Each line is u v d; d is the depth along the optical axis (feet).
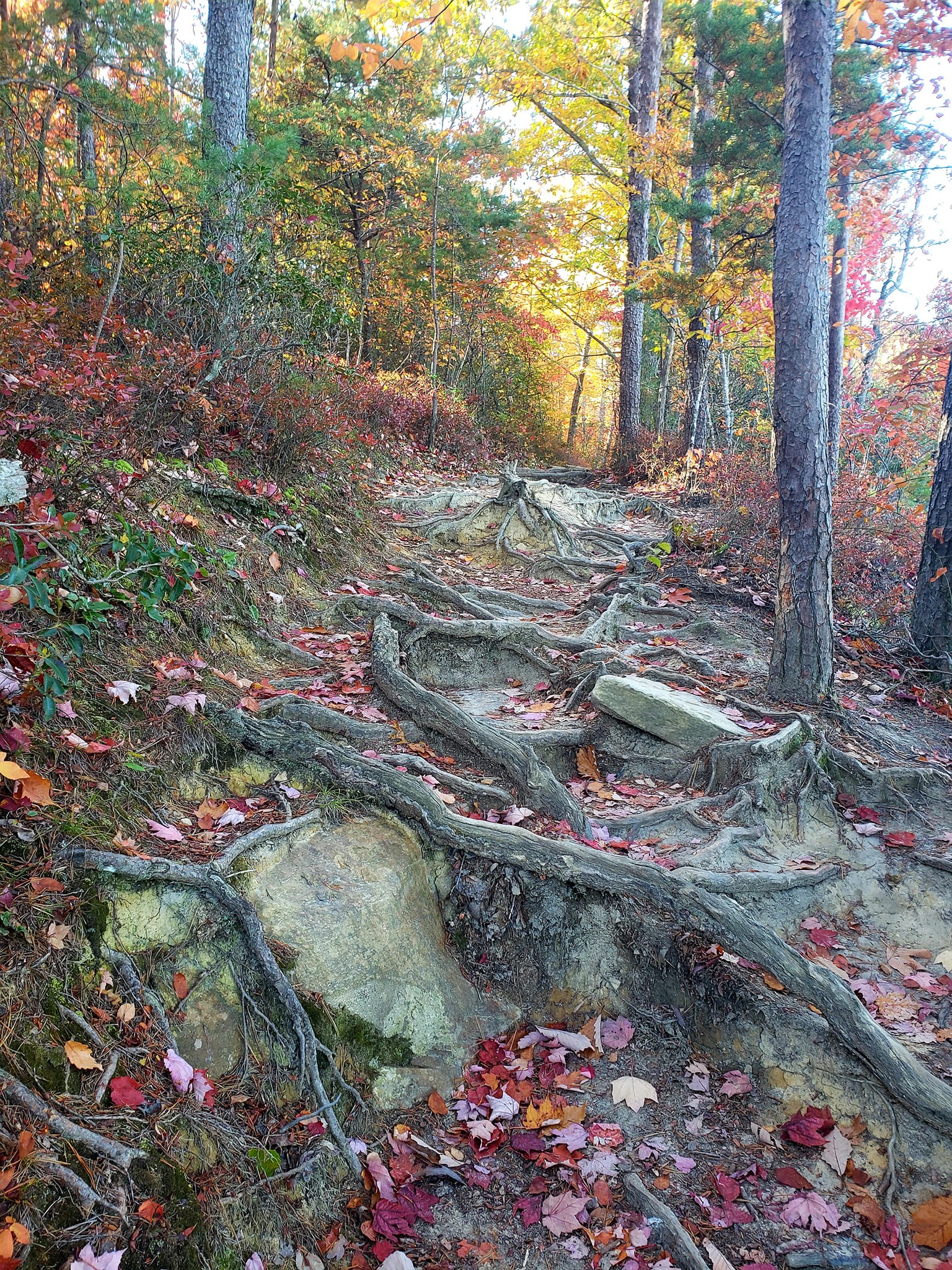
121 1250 6.88
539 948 12.81
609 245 70.13
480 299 59.98
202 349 20.25
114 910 9.45
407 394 45.24
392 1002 11.16
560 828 13.93
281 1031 9.87
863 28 13.52
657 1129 10.82
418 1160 10.05
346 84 48.08
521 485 30.71
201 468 18.89
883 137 37.11
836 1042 11.18
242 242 22.79
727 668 20.22
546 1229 9.53
